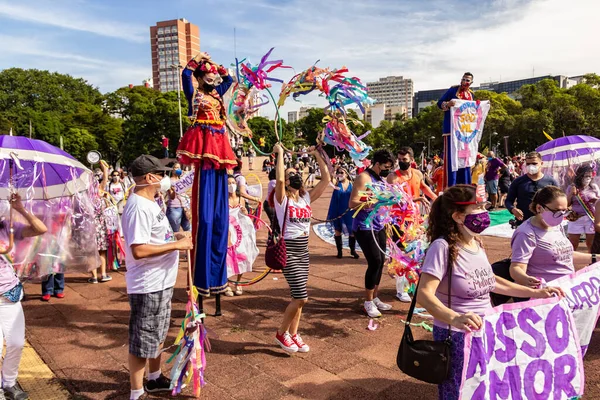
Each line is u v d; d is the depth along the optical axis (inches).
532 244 144.2
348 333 193.3
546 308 120.3
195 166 186.2
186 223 347.9
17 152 184.1
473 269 105.5
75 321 212.2
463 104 288.0
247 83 193.0
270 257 164.1
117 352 177.3
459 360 102.0
